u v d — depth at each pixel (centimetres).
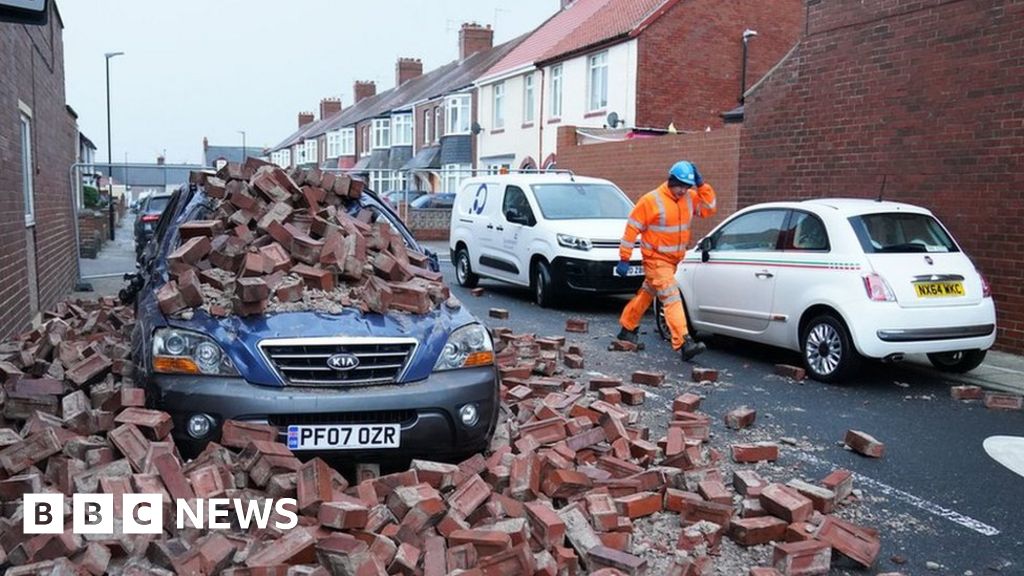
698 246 1015
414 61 5788
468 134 3803
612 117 2470
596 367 904
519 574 376
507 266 1461
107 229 3206
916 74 1090
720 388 815
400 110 4728
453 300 566
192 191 691
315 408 457
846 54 1191
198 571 358
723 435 663
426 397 475
